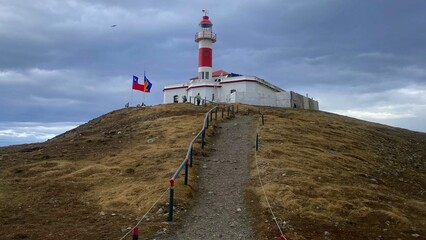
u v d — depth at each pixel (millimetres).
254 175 18781
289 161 21406
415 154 38406
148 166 20859
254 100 57125
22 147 32375
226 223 12898
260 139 27141
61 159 24500
